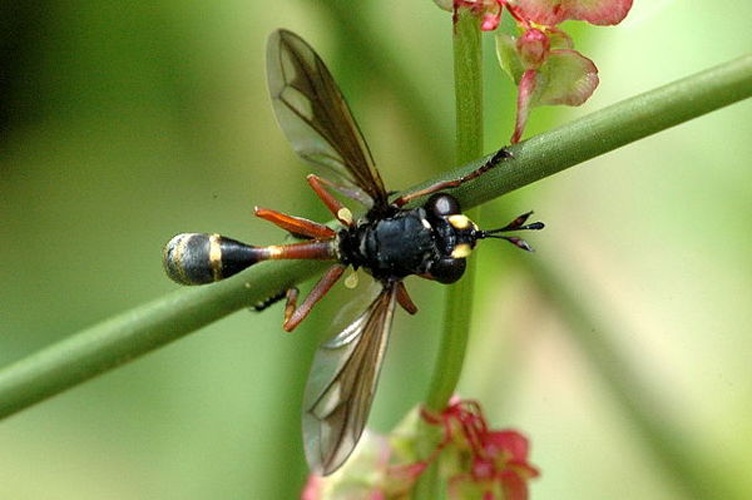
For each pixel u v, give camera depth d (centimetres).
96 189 16
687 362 16
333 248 13
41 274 16
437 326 16
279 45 13
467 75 12
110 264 16
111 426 16
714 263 16
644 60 15
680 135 16
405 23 15
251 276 13
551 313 15
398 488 13
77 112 16
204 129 16
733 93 12
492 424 15
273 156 16
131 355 13
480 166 12
